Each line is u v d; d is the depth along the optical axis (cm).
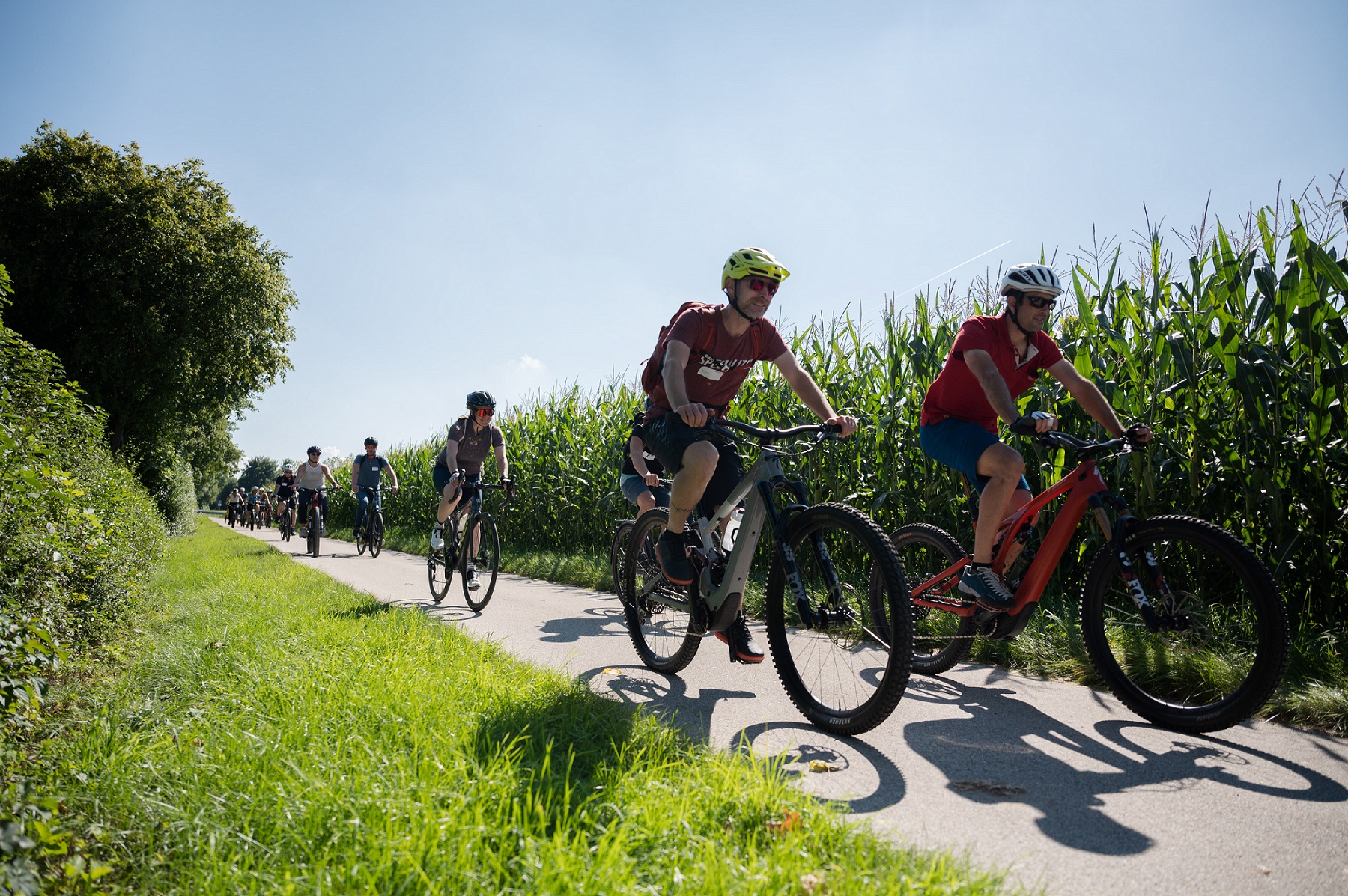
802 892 159
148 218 2341
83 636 408
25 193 2342
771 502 323
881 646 300
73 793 201
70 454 488
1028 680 380
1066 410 532
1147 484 474
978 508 352
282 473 2030
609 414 1099
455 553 683
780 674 322
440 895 155
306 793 198
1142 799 227
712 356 354
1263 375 421
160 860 176
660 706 332
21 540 332
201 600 596
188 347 2380
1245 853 191
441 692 301
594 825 185
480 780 207
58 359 400
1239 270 442
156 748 236
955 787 239
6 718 238
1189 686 323
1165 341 476
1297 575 431
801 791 220
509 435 1330
